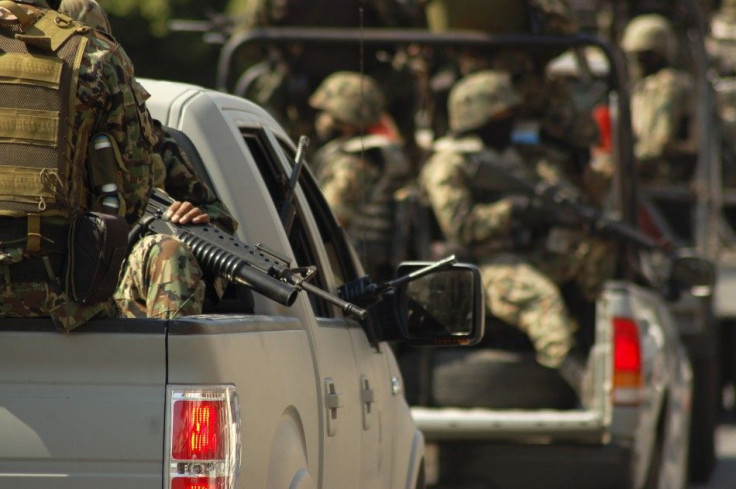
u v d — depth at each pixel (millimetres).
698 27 35750
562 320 23266
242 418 8945
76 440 8367
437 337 13250
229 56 27016
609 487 22562
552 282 24359
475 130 25172
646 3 37656
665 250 25891
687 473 28000
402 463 15211
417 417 22891
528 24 26766
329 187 23859
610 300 22797
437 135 29047
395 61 29188
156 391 8422
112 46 9562
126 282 10703
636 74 37125
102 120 9453
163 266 10508
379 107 26109
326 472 11422
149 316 10445
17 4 9328
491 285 23750
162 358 8445
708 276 26172
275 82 28906
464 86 25172
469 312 13203
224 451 8555
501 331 24234
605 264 24625
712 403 29906
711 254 34688
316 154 27797
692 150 36250
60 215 8992
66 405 8391
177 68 72375
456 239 24234
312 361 11227
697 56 35656
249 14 28562
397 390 15156
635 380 22547
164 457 8375
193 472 8398
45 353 8445
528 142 25688
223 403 8586
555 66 34438
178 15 71312
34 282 8867
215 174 11727
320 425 11273
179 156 11320
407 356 23750
